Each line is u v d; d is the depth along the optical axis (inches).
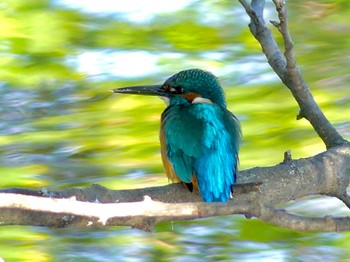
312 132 653.3
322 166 377.7
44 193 315.9
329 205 584.4
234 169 367.6
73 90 713.0
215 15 788.0
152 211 244.2
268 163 621.9
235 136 383.6
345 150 390.0
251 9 406.0
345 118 661.3
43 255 547.2
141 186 611.2
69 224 313.7
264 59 738.8
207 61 735.1
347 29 769.6
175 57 740.0
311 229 279.1
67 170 629.9
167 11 793.6
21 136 663.8
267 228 569.3
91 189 331.6
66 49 750.5
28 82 717.3
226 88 708.7
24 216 307.3
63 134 664.4
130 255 551.2
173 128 381.1
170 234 570.6
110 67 726.5
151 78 715.4
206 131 375.2
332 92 694.5
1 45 745.0
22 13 773.3
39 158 640.4
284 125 662.5
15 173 625.3
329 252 551.2
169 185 366.0
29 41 750.5
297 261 544.1
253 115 675.4
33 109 698.2
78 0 790.5
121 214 241.6
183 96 414.9
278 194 367.6
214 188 361.1
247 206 259.1
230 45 759.7
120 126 673.0
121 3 795.4
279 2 355.9
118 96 701.9
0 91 709.9
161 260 547.2
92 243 561.0
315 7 792.3
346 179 384.8
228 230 572.7
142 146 647.8
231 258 547.2
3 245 550.3
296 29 777.6
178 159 373.7
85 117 687.7
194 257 549.3
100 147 650.2
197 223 577.0
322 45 758.5
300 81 403.2
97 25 773.3
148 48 754.2
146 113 689.0
